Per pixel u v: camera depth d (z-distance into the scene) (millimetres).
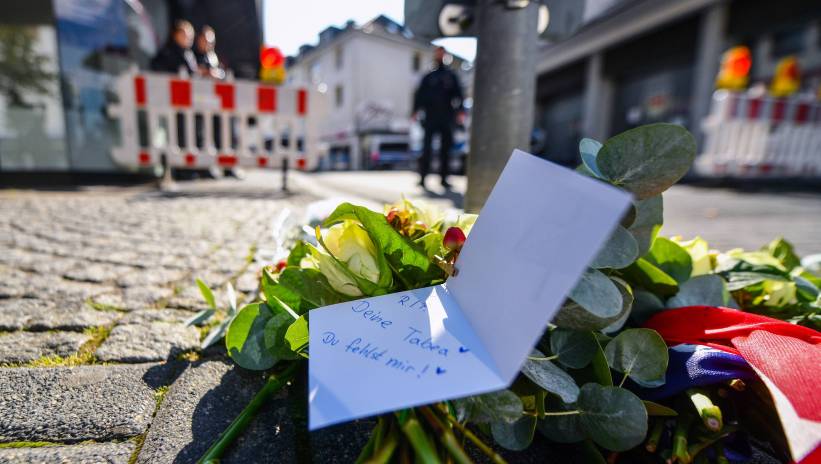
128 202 4164
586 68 17266
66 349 1253
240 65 10945
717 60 11648
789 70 10000
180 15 8430
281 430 900
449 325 669
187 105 5168
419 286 856
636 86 15461
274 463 814
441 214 1084
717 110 8203
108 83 5781
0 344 1271
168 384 1079
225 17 9281
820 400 615
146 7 7238
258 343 991
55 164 5488
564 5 1701
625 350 825
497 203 708
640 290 1047
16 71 5152
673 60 13688
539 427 817
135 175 6117
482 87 1601
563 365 825
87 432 894
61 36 5289
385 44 26641
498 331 577
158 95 5078
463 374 565
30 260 2148
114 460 818
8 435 875
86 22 5504
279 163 5590
